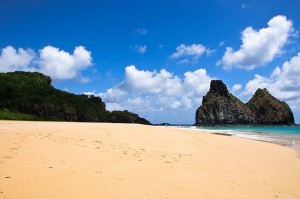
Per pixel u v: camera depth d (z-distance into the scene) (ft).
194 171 33.17
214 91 462.60
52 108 213.87
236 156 48.34
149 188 25.18
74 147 40.96
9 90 217.15
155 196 23.27
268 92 489.26
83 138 51.88
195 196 24.20
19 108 200.54
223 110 437.58
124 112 269.03
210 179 29.96
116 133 64.59
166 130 89.71
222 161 41.70
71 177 26.12
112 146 45.55
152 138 62.18
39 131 58.29
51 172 27.09
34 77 268.62
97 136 56.44
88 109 244.22
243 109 450.71
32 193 21.20
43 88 246.68
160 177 29.12
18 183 23.13
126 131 71.31
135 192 23.79
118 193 23.12
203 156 44.88
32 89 238.68
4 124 82.84
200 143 62.59
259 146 67.51
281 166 41.42
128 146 47.47
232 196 24.99
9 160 30.07
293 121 462.60
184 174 31.30
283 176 34.53
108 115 261.03
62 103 230.07
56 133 56.29
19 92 221.05
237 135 122.72
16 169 27.04
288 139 100.48
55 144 41.93
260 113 465.47
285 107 460.55
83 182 25.05
